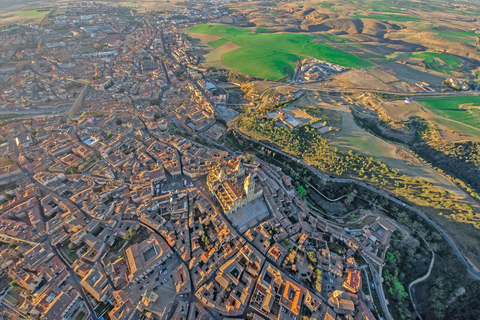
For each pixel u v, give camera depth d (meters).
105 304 137.62
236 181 197.62
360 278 154.00
